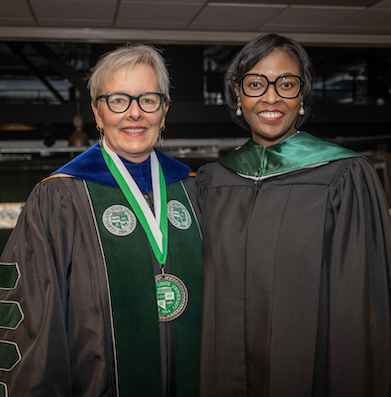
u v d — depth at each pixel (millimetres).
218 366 1807
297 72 1753
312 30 7035
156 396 1756
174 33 6914
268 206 1767
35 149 8305
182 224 1921
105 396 1708
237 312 1783
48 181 1800
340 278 1636
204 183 2055
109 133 1751
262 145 1893
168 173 1998
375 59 10953
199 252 1909
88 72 9953
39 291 1698
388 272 1685
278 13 6172
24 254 1740
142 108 1688
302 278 1686
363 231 1666
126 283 1740
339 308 1626
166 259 1834
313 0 5645
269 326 1694
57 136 9789
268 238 1724
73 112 9031
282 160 1803
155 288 1775
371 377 1627
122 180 1845
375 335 1640
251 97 1756
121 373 1714
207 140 10875
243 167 1895
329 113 10117
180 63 9531
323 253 1700
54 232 1734
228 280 1791
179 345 1800
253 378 1749
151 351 1749
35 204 1764
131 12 5941
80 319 1704
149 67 1705
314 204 1716
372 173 1738
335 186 1731
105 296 1712
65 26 6496
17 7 5652
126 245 1771
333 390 1623
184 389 1804
